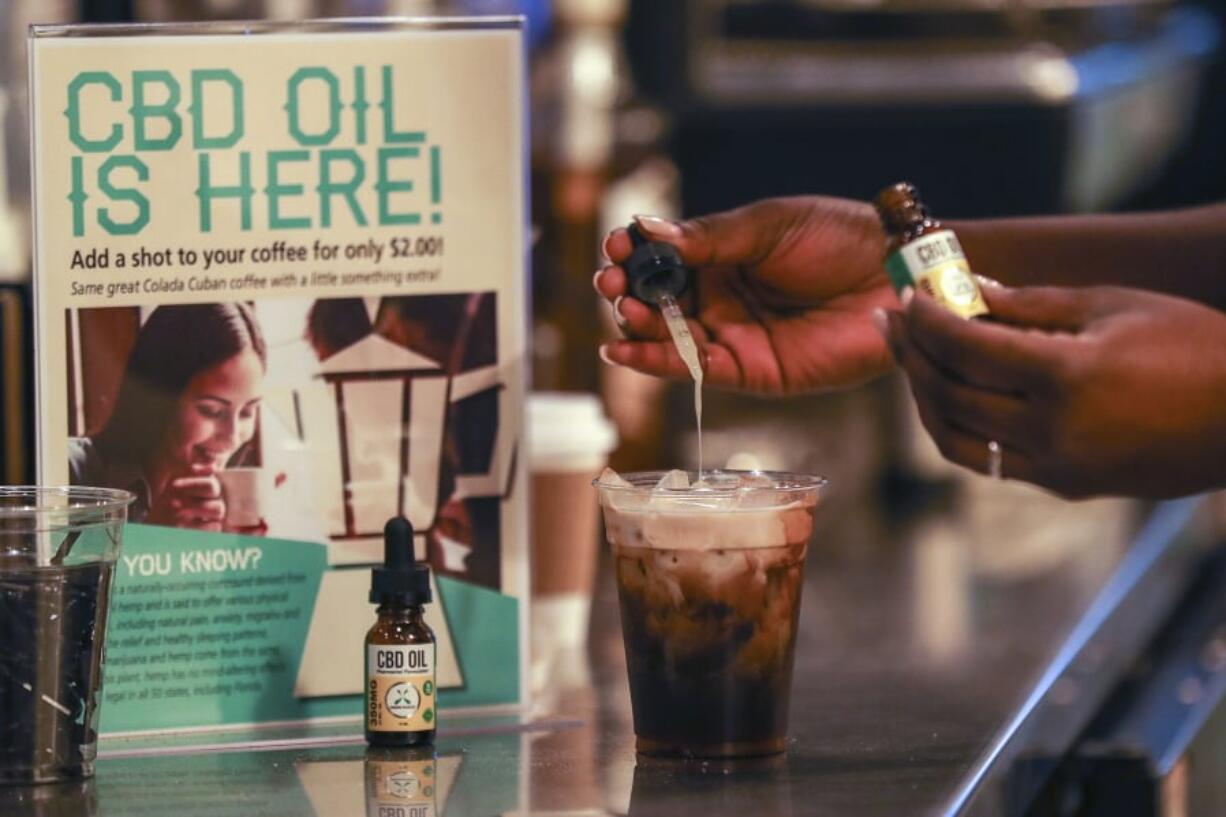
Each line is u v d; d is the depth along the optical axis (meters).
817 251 1.65
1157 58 4.12
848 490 3.48
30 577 1.32
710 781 1.34
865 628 2.24
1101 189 4.18
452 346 1.54
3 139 2.02
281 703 1.51
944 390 1.41
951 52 3.59
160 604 1.48
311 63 1.50
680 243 1.58
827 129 3.93
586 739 1.49
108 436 1.48
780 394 1.70
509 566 1.56
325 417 1.51
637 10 3.56
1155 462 1.38
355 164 1.51
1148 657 2.54
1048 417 1.36
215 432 1.49
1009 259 1.82
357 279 1.51
